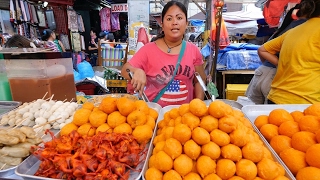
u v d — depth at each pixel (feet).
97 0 24.95
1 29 14.37
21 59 5.51
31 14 16.43
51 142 3.32
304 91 5.20
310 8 5.13
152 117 4.38
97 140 3.17
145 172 2.89
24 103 5.47
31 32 16.78
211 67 8.96
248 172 2.68
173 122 3.61
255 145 2.87
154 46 6.07
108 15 26.48
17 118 4.65
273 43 6.36
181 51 5.97
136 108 4.14
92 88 11.49
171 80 5.94
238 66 14.12
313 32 4.99
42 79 5.59
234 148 2.87
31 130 3.70
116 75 12.67
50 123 4.68
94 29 27.02
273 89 6.02
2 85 5.94
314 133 3.27
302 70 5.17
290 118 3.89
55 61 5.88
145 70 6.19
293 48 5.28
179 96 6.00
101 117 3.84
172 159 2.86
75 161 2.78
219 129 3.08
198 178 2.74
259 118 4.26
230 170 2.70
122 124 3.75
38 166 3.27
